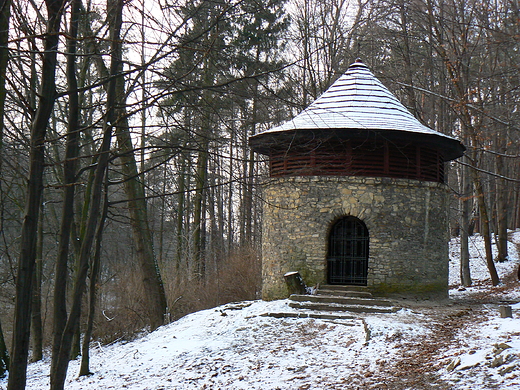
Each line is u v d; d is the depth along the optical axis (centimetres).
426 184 1631
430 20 2247
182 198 2692
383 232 1566
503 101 1783
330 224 1602
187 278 2392
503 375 757
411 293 1572
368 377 919
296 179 1631
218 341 1295
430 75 2862
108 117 743
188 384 1027
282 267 1647
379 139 1569
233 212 3550
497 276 2316
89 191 1505
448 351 975
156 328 1886
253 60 764
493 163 3203
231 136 789
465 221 2436
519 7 1526
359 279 1677
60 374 701
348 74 1783
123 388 1068
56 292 709
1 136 591
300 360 1081
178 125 686
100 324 1938
